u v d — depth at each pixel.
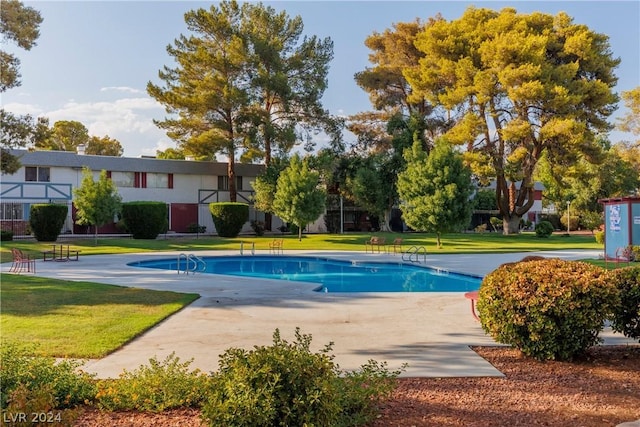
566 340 5.47
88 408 4.15
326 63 37.81
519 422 3.85
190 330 7.21
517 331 5.59
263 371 3.35
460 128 31.16
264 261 22.27
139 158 36.28
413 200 25.70
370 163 38.38
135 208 31.22
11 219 32.06
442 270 17.38
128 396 4.17
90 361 5.59
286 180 30.84
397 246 28.02
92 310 8.64
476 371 5.20
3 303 9.34
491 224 46.84
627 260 17.94
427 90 34.50
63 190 33.62
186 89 34.03
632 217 19.08
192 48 34.94
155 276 14.24
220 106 33.69
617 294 5.48
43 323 7.53
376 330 7.23
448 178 25.12
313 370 3.46
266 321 7.88
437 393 4.52
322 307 9.16
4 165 23.14
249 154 37.84
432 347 6.24
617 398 4.39
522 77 28.73
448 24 33.53
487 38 32.34
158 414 4.00
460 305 9.41
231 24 35.50
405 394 4.49
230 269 19.77
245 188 40.69
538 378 4.98
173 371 4.55
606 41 32.97
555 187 50.88
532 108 31.23
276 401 3.27
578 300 5.38
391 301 9.84
